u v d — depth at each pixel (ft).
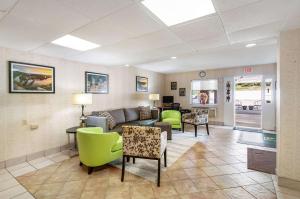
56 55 11.69
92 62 14.47
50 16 6.01
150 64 18.38
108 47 9.95
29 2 5.07
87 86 14.47
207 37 8.39
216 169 9.27
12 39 8.38
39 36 7.99
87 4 5.23
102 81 15.98
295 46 7.29
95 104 15.25
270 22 6.66
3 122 9.63
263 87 19.35
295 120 7.34
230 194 7.00
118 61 14.23
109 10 5.64
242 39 8.76
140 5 5.37
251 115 31.37
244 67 20.43
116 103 17.67
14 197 6.85
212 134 17.20
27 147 10.63
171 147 13.07
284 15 6.06
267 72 19.03
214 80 23.08
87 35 7.91
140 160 10.63
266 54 13.94
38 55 11.25
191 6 5.47
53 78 12.03
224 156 11.17
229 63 18.25
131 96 19.83
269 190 7.30
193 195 6.95
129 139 8.14
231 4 5.31
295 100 7.32
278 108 7.81
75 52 10.93
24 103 10.53
